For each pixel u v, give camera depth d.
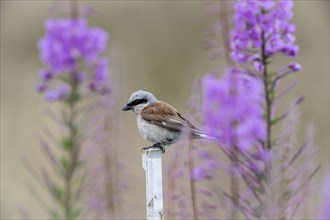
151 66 28.97
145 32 29.89
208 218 9.40
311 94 25.69
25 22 30.48
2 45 30.14
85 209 10.66
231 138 9.15
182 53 29.25
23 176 18.73
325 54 28.83
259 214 8.82
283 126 9.52
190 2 30.20
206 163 9.21
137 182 12.18
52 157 10.74
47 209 10.62
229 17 9.80
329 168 9.81
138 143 20.12
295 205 9.05
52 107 19.17
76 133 10.76
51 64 11.05
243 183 9.77
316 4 30.70
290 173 9.07
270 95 9.55
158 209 9.02
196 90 9.97
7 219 18.05
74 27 11.16
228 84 9.33
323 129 23.22
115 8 30.28
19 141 20.12
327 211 9.48
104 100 11.04
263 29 9.83
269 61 9.83
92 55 11.16
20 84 25.30
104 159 11.26
